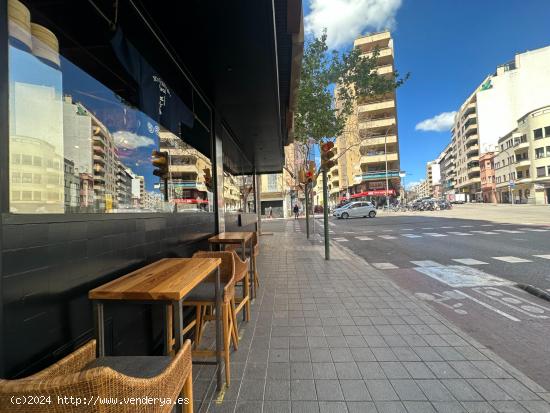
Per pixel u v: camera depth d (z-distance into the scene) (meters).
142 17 3.31
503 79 64.88
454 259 8.34
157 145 3.87
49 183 1.99
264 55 4.34
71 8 2.31
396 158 48.47
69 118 2.25
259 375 2.76
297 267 7.62
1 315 1.40
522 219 20.05
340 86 14.34
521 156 54.25
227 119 7.26
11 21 1.68
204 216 5.25
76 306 1.92
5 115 1.53
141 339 2.76
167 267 2.42
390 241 12.54
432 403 2.34
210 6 3.37
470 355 3.07
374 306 4.58
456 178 95.81
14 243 1.49
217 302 2.58
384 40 43.56
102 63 2.74
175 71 4.46
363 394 2.46
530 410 2.25
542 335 3.67
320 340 3.45
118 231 2.47
